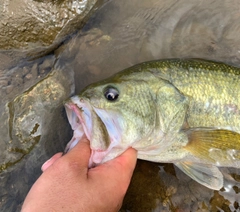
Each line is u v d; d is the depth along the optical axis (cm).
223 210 25
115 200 18
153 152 23
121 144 21
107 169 19
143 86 22
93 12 30
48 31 29
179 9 31
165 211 24
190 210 25
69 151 20
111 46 29
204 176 24
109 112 21
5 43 30
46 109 27
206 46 30
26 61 30
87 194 17
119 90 21
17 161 26
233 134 23
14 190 26
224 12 31
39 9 29
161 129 22
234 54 30
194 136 23
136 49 30
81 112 21
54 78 28
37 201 16
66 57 29
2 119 27
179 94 22
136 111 21
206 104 22
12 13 29
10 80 29
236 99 22
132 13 31
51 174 17
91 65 29
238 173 25
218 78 22
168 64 23
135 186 25
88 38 30
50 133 27
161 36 30
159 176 25
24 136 26
